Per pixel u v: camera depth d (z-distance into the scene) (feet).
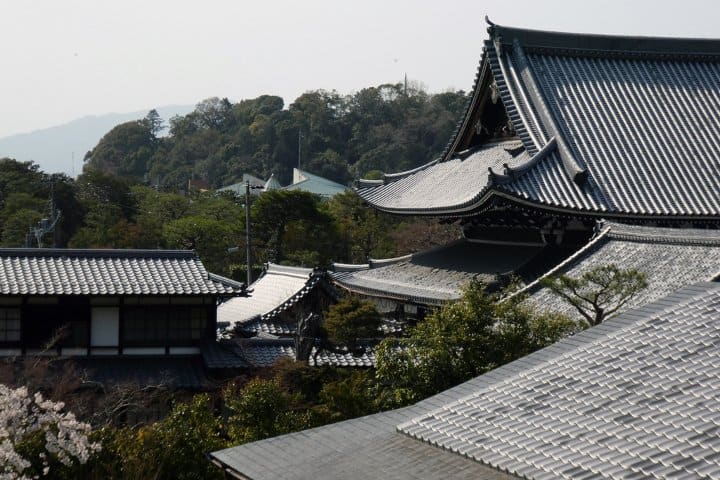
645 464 42.73
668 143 151.53
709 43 170.50
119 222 274.57
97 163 609.83
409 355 88.58
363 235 281.54
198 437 77.10
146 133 639.35
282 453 55.67
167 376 115.75
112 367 117.91
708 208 139.33
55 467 69.67
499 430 50.85
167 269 124.98
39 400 68.54
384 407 86.69
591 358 56.13
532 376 56.49
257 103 629.51
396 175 179.32
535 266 133.59
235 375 115.34
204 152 595.47
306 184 445.37
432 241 261.65
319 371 106.01
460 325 87.40
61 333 116.26
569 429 48.44
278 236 267.39
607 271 90.79
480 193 132.36
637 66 166.50
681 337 54.95
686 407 46.88
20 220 253.24
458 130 168.96
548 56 163.63
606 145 148.87
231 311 169.37
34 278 118.52
